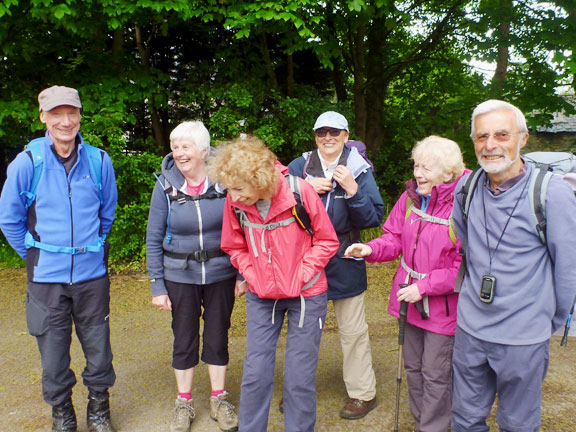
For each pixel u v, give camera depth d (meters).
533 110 7.41
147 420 2.81
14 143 7.37
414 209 2.40
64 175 2.42
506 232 1.83
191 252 2.59
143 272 6.01
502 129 1.78
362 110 9.06
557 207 1.75
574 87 7.19
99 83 6.23
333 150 2.71
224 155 2.06
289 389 2.31
